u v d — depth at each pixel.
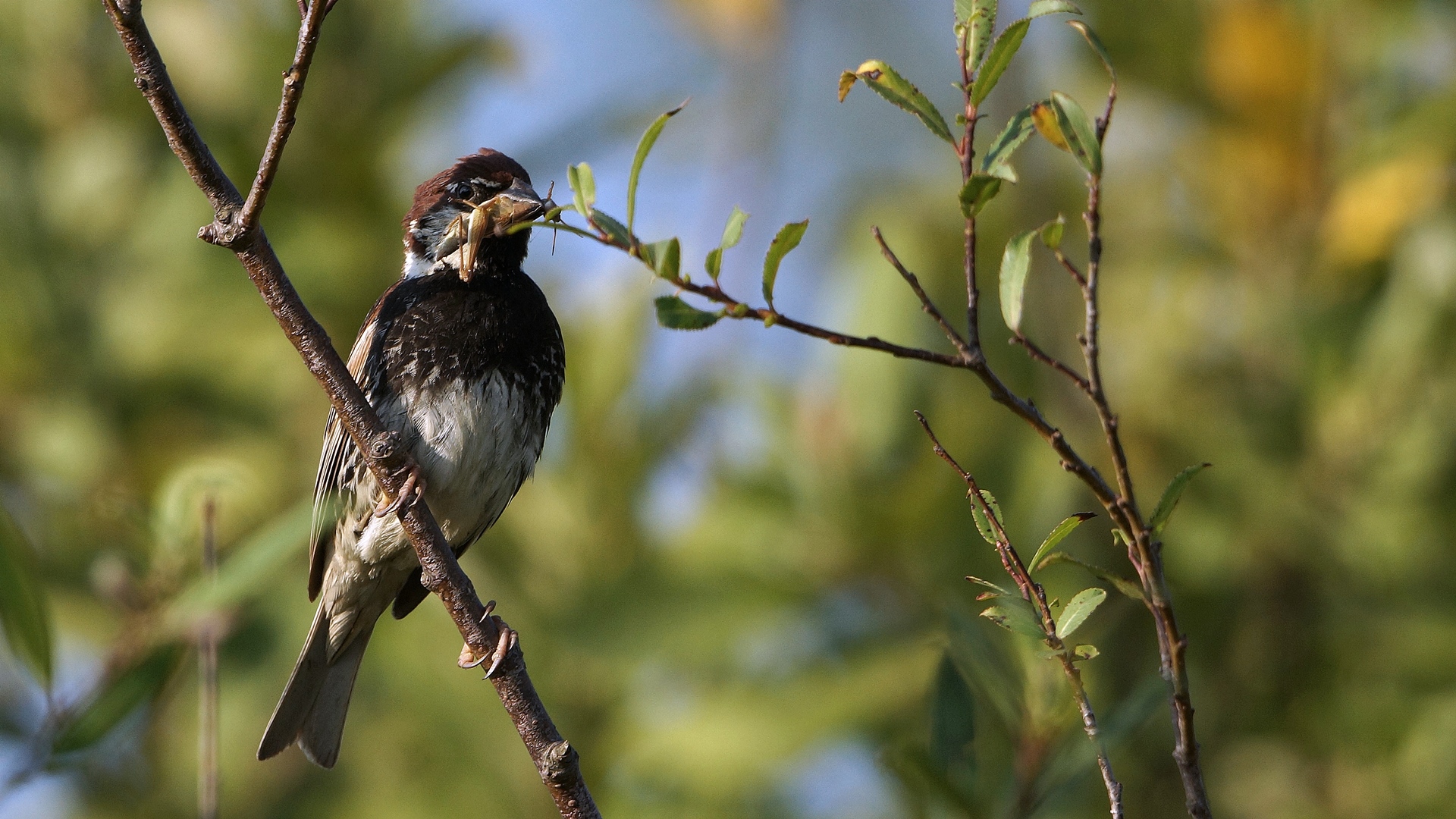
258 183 6.37
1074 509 9.73
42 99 11.38
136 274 11.00
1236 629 10.03
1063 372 5.06
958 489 9.40
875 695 8.95
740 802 9.94
